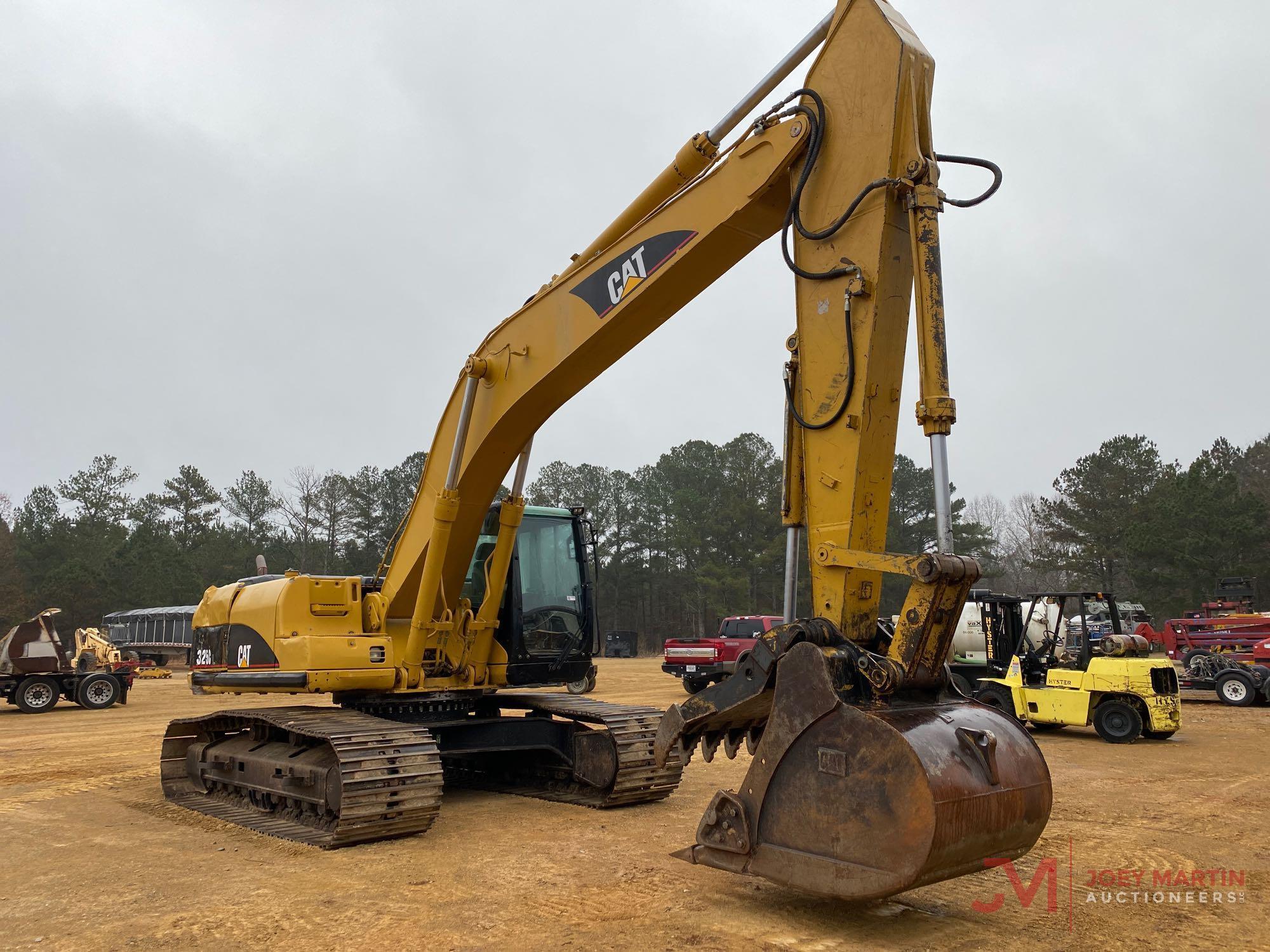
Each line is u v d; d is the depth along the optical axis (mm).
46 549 55969
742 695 5062
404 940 4750
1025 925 4969
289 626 8219
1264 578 43688
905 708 4609
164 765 9469
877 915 5090
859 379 5121
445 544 8219
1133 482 50219
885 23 5285
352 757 6883
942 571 4539
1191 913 5227
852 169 5340
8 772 11070
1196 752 12445
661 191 6738
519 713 12398
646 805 8539
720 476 60156
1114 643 14297
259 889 5750
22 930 5012
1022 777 4594
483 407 7980
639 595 66000
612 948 4582
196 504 62594
